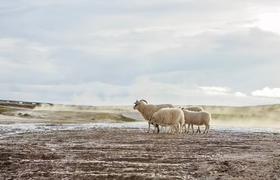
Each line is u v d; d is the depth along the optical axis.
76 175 19.38
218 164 22.66
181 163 23.42
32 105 148.00
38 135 45.56
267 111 131.12
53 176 19.20
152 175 19.06
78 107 153.25
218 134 51.59
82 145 33.66
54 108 148.00
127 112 138.12
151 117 51.59
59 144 34.59
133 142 36.69
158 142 36.81
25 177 19.05
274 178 18.48
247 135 50.19
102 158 25.48
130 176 18.73
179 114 50.91
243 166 21.83
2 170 20.98
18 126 68.56
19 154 26.81
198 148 31.78
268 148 32.28
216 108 141.38
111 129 59.78
